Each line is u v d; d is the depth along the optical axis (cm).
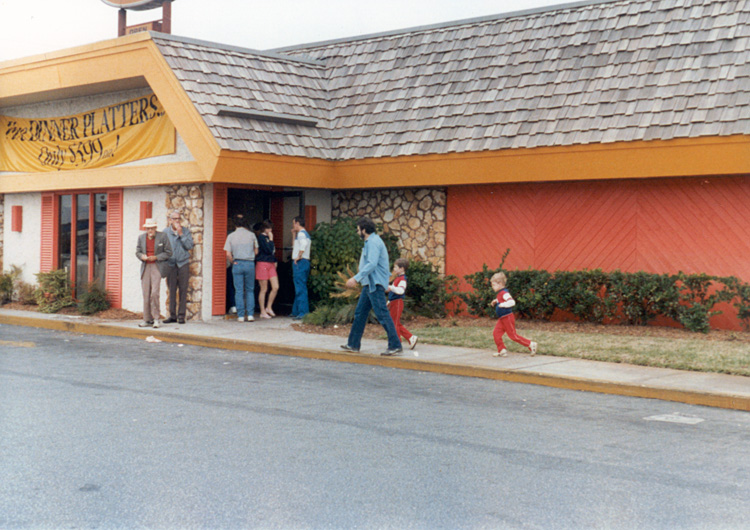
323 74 1822
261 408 821
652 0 1520
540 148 1400
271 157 1512
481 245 1573
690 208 1352
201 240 1547
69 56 1652
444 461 629
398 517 502
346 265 1582
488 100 1536
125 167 1662
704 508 522
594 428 750
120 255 1723
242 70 1628
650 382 939
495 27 1673
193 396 880
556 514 509
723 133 1230
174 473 590
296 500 532
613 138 1330
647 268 1395
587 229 1453
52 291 1778
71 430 716
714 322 1331
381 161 1573
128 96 1684
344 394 905
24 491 546
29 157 1928
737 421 795
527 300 1440
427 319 1529
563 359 1105
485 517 503
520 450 664
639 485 571
